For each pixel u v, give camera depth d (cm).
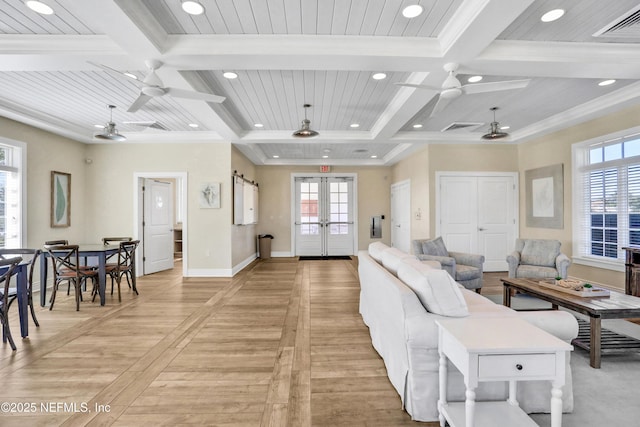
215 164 594
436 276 184
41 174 492
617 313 237
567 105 438
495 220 628
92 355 264
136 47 251
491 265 628
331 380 224
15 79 342
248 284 529
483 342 142
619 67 294
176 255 895
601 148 462
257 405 196
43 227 496
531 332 155
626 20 242
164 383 221
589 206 482
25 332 299
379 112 461
